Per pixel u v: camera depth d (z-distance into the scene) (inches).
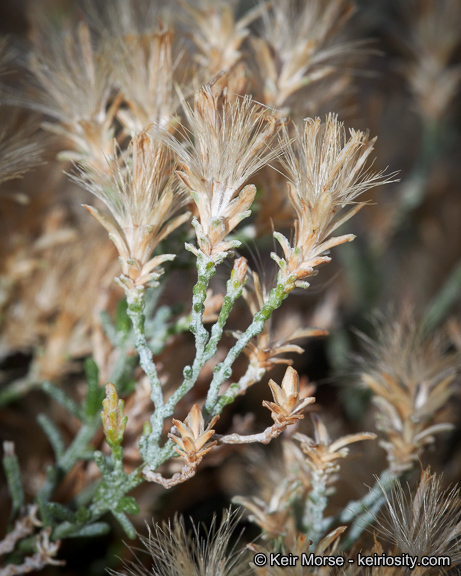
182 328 5.0
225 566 4.7
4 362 6.7
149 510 5.6
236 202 4.3
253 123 4.4
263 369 4.5
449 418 5.6
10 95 5.4
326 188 4.3
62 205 6.0
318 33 5.2
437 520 4.6
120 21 5.3
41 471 5.8
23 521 4.9
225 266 5.2
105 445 5.3
